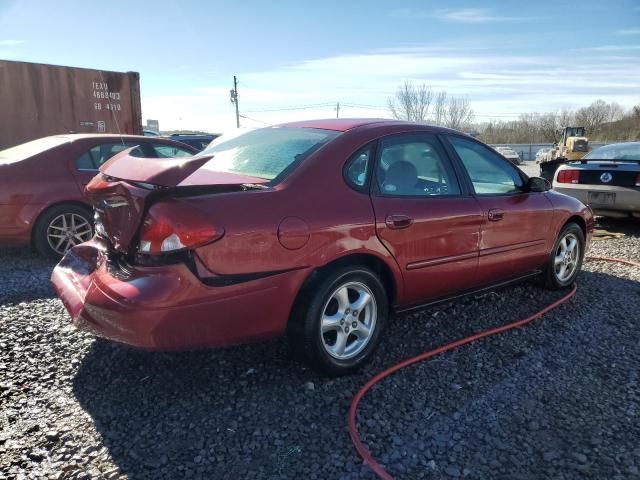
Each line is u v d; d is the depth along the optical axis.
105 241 3.20
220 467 2.45
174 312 2.68
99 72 9.53
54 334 3.81
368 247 3.25
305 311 3.07
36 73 8.86
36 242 5.93
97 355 3.51
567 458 2.54
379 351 3.66
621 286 5.18
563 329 4.06
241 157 3.54
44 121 9.03
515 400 3.04
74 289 3.20
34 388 3.08
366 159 3.42
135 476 2.38
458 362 3.50
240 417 2.85
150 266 2.76
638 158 8.25
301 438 2.68
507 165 4.44
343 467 2.46
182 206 2.71
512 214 4.20
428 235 3.57
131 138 6.74
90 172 6.21
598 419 2.86
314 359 3.14
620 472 2.44
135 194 2.77
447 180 3.85
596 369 3.42
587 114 80.44
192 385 3.17
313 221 3.02
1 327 3.90
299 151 3.36
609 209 7.70
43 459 2.47
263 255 2.85
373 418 2.85
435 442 2.66
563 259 4.92
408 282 3.54
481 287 4.18
